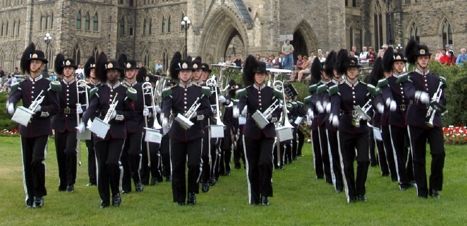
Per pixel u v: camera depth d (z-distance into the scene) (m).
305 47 66.38
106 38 93.56
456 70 34.97
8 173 23.72
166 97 17.06
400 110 19.42
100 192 16.80
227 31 64.62
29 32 95.62
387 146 21.41
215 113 20.33
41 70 17.05
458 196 17.89
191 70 17.23
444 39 67.69
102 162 16.77
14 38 101.06
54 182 22.00
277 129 16.94
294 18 63.19
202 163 19.88
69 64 20.12
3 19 103.69
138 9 97.44
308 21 64.56
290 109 27.92
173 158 17.16
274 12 59.78
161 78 25.67
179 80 17.73
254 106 17.00
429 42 68.88
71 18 89.94
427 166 24.69
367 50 55.53
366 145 17.38
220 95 23.94
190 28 67.12
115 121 16.86
